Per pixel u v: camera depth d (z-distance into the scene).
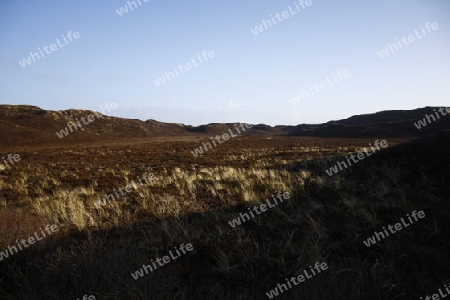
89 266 3.81
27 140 61.91
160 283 3.74
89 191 11.19
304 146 39.91
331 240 5.77
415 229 6.18
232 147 41.94
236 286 4.27
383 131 67.31
